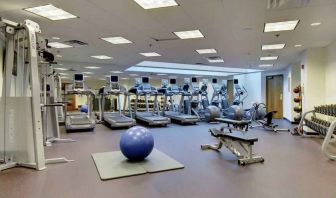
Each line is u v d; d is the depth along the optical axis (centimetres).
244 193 273
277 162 403
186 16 487
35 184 300
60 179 318
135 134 393
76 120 801
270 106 1396
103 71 1434
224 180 315
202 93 1127
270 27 553
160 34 631
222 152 470
